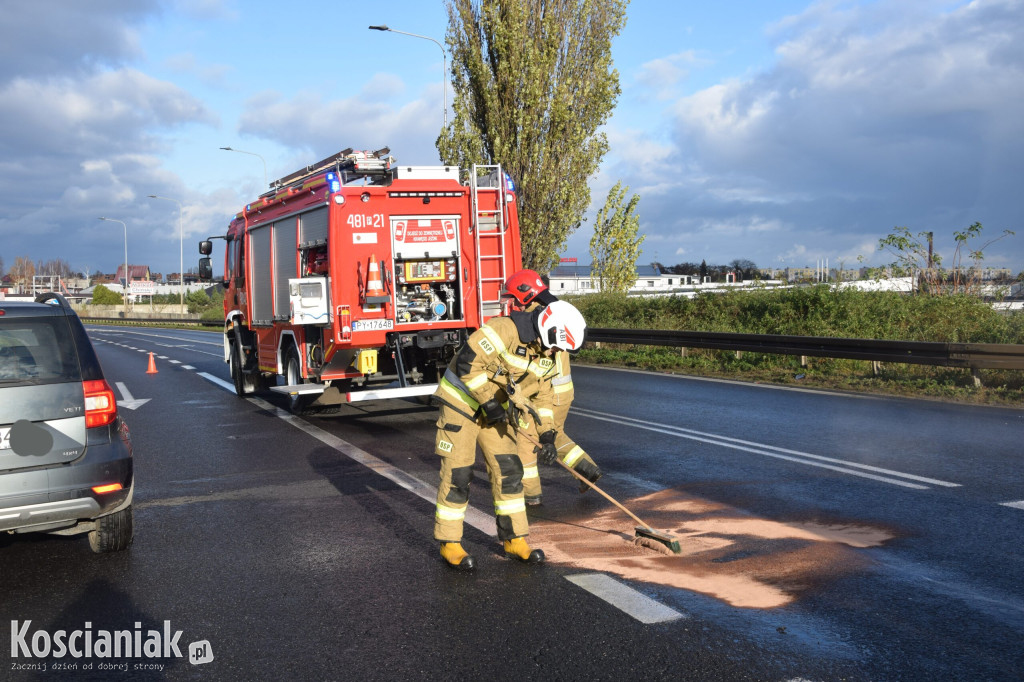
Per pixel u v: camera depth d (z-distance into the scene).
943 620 3.96
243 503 6.70
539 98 24.67
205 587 4.74
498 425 5.00
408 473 7.64
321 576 4.87
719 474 7.19
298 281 10.17
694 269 95.44
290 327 11.53
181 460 8.66
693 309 22.19
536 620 4.09
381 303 10.22
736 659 3.59
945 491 6.39
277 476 7.71
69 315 5.30
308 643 3.92
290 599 4.51
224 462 8.48
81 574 5.02
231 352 14.80
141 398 14.38
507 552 5.11
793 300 19.16
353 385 11.09
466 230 10.70
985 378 12.44
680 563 4.88
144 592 4.69
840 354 13.66
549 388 5.30
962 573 4.59
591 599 4.35
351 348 10.24
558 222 25.61
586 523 5.82
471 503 6.45
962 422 9.48
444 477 4.97
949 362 11.94
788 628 3.90
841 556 4.90
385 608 4.33
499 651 3.75
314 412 11.62
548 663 3.61
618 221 30.44
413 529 5.82
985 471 7.04
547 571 4.83
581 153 25.33
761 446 8.38
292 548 5.44
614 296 26.38
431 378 10.98
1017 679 3.37
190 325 57.69
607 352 19.70
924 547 5.04
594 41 25.09
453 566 4.92
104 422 5.18
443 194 10.55
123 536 5.37
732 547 5.14
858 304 17.28
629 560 4.97
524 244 25.56
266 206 12.40
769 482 6.82
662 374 15.82
